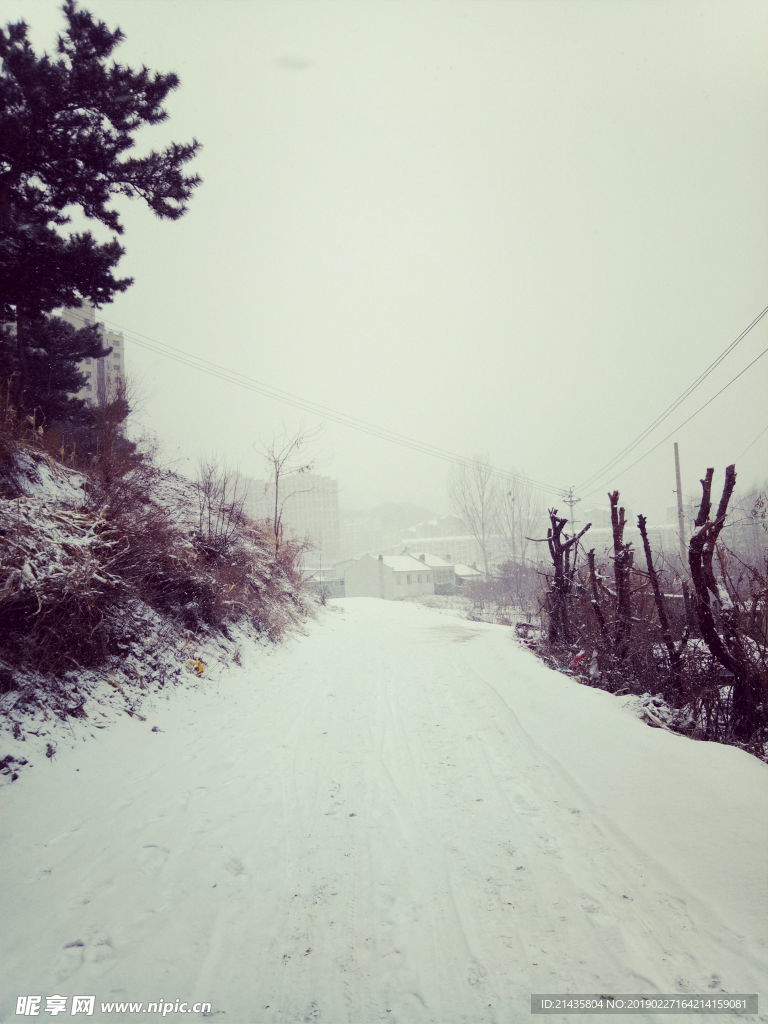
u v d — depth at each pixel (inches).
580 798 174.4
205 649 344.5
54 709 205.5
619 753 205.3
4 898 126.0
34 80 335.9
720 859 132.4
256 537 673.0
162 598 339.0
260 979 104.7
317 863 144.1
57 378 574.9
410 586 2373.3
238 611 444.5
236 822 166.4
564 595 493.4
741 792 164.4
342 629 697.0
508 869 138.5
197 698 283.3
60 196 378.3
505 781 192.7
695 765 188.1
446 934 115.7
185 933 117.3
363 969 106.8
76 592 227.3
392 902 127.2
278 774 203.6
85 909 124.2
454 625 757.3
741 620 271.0
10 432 313.6
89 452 461.7
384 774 203.5
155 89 368.5
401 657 461.7
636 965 103.7
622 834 149.7
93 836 155.0
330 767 211.0
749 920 111.9
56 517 250.5
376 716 281.3
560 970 103.8
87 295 394.6
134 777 194.1
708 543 269.6
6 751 174.4
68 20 358.3
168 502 497.4
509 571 1852.9
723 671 284.0
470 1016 94.1
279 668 400.5
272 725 265.9
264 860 145.7
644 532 324.5
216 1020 95.3
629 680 343.9
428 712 286.7
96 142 361.1
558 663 431.2
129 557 301.4
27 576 201.8
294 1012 96.9
